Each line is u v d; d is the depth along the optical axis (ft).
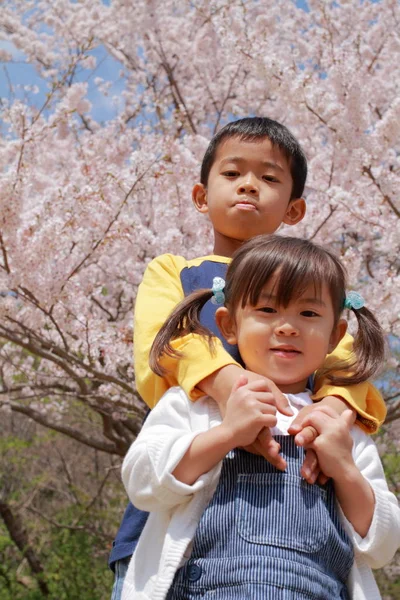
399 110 16.93
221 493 5.18
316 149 19.80
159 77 27.86
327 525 5.08
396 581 27.78
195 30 27.35
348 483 5.17
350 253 16.35
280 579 4.76
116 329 17.75
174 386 5.85
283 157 7.14
